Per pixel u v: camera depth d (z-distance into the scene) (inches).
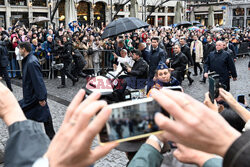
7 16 978.7
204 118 16.1
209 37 445.7
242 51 753.6
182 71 326.6
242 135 16.6
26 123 21.8
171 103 16.2
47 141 21.1
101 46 448.1
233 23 1739.7
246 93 335.9
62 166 16.9
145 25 313.3
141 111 21.1
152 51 281.1
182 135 16.0
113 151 169.3
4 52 331.6
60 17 1007.0
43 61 431.5
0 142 184.1
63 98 310.8
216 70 256.5
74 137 16.8
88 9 1203.9
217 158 25.3
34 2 1031.0
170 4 1477.6
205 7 1752.0
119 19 316.8
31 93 167.5
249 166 15.5
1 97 22.9
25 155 19.2
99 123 16.6
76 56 389.1
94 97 17.8
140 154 35.4
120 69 231.1
